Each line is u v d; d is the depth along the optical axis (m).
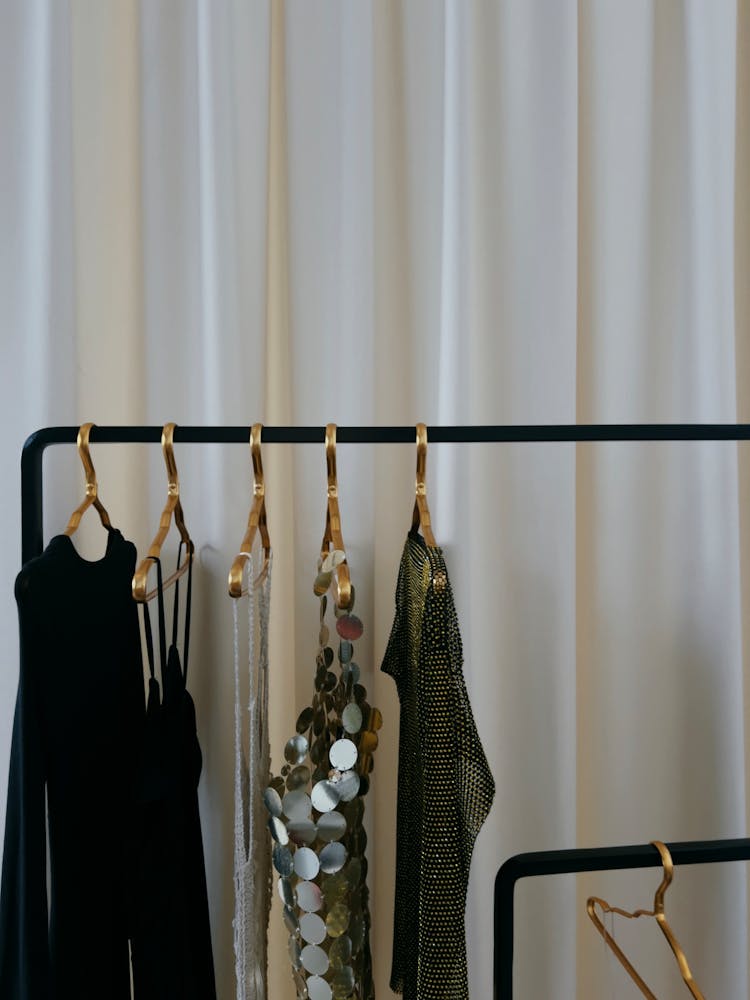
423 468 0.76
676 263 1.15
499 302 1.06
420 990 0.69
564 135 1.04
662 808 1.17
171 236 1.06
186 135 1.06
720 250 1.09
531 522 1.07
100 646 0.80
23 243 0.99
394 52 1.11
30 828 0.68
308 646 1.08
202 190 1.01
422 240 1.12
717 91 1.09
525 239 1.05
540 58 1.04
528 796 1.08
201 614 1.02
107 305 1.04
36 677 0.68
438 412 1.12
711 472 1.11
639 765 1.16
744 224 1.14
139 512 1.07
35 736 0.68
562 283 1.04
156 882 0.75
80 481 1.01
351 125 1.06
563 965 1.08
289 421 1.09
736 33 1.09
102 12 1.03
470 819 0.70
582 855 0.78
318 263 1.08
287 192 1.07
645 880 1.17
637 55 1.10
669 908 1.18
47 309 0.98
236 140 1.00
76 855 0.75
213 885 1.02
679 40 1.13
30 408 0.99
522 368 1.06
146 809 0.75
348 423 1.08
